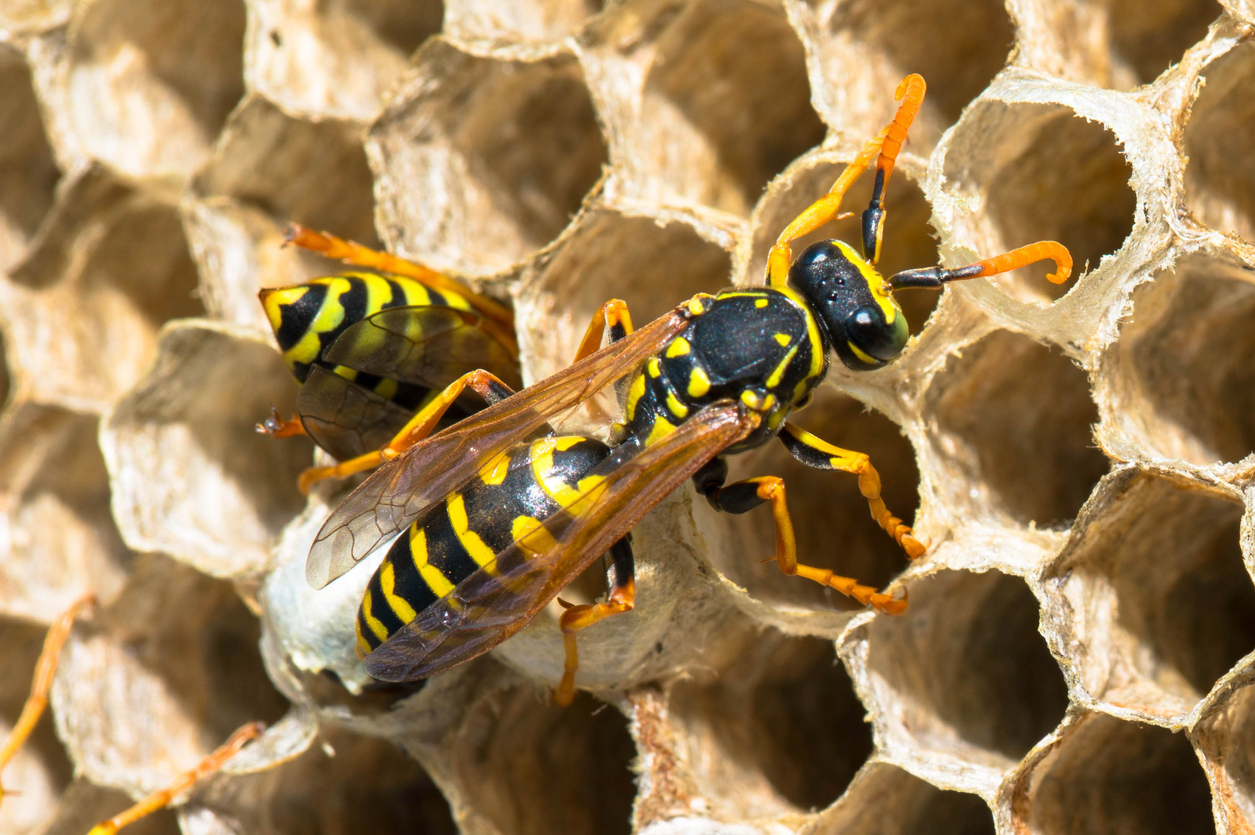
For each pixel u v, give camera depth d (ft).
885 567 0.42
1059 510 0.41
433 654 0.39
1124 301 0.39
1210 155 0.40
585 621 0.40
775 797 0.42
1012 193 0.40
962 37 0.41
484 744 0.42
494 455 0.40
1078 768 0.40
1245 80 0.39
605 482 0.40
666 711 0.41
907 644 0.41
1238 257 0.39
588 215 0.41
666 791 0.41
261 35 0.42
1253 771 0.39
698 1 0.41
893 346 0.40
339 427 0.41
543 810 0.42
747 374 0.40
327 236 0.41
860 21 0.41
